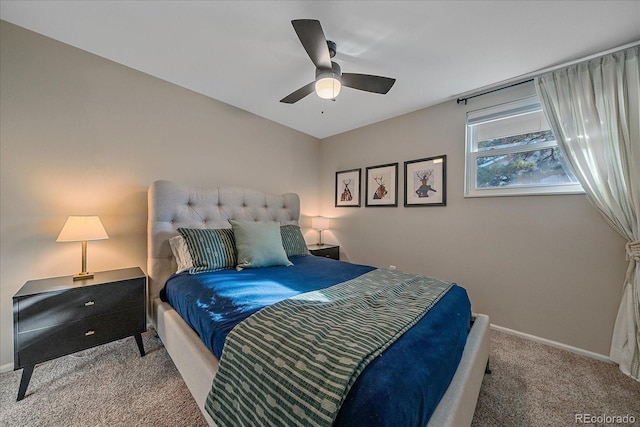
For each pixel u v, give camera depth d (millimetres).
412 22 1544
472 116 2457
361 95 2502
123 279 1748
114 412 1298
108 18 1568
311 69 2090
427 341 971
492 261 2342
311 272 1975
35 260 1740
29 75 1700
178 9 1483
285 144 3404
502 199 2295
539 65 1943
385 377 734
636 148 1663
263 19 1551
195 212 2334
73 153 1872
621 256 1793
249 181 3004
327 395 683
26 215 1706
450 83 2242
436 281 1698
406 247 2932
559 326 2020
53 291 1493
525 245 2176
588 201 1904
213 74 2191
